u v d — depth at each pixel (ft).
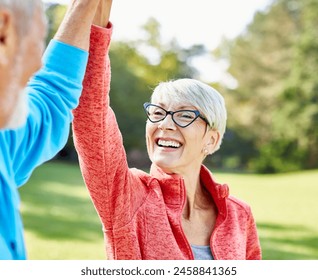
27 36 5.54
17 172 6.70
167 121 9.95
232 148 139.13
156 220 9.71
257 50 143.74
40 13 5.73
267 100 139.03
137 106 126.93
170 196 10.07
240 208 11.10
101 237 42.78
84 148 8.86
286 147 128.98
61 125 7.04
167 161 9.96
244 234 10.96
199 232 10.43
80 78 7.36
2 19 5.34
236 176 106.63
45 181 76.02
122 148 9.34
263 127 138.62
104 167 9.00
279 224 54.08
